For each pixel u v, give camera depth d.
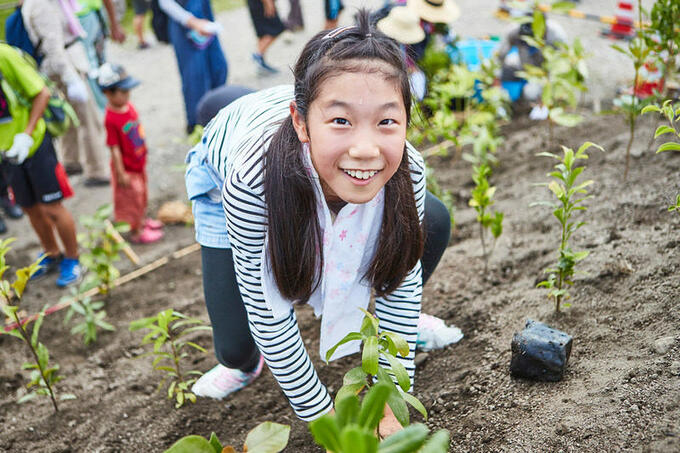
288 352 2.01
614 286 2.67
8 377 3.46
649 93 4.80
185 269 4.55
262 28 8.04
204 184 2.26
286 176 1.68
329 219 1.80
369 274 1.96
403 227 1.86
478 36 8.37
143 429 2.80
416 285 2.07
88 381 3.30
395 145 1.52
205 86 6.28
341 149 1.51
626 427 1.89
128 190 4.95
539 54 5.78
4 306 2.85
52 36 5.37
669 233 2.87
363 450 1.12
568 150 2.57
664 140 3.93
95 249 4.03
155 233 5.18
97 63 6.26
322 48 1.55
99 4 6.14
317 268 1.89
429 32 5.82
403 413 1.52
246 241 1.80
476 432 2.15
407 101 1.56
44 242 4.70
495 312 2.86
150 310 4.01
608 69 6.58
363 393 2.67
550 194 3.85
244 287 1.93
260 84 8.00
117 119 4.76
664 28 3.42
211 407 2.84
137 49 9.85
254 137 1.84
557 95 4.93
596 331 2.44
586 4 9.28
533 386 2.26
